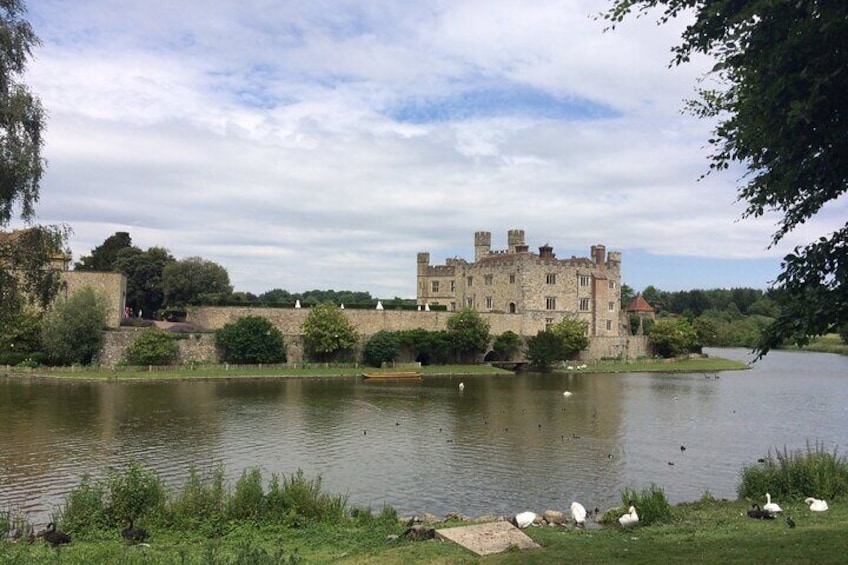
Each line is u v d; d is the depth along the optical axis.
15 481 32.84
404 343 104.56
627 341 122.44
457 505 30.08
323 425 50.25
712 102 19.42
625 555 16.56
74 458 37.84
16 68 28.72
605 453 41.47
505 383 84.44
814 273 12.15
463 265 130.38
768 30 11.68
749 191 14.55
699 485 34.00
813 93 10.56
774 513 22.11
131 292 131.38
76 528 20.91
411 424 51.28
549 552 17.14
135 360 86.81
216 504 22.70
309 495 23.59
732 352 179.25
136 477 22.91
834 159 11.86
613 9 13.48
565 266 121.00
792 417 57.22
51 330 83.69
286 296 182.25
